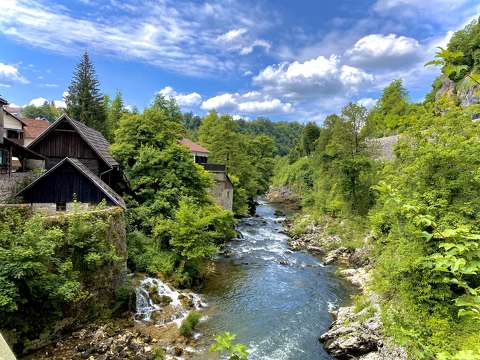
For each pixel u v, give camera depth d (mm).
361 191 37688
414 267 12453
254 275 26234
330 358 15531
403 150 17219
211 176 36062
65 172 19219
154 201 27031
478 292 3766
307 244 36094
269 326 18328
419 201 13578
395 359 12742
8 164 21062
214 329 17688
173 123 33594
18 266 12594
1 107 20672
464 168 13938
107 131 53125
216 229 30453
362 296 20688
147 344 15422
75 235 15750
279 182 93875
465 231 3807
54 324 14242
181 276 22375
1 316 12539
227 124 58188
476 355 2945
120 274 18531
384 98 69875
